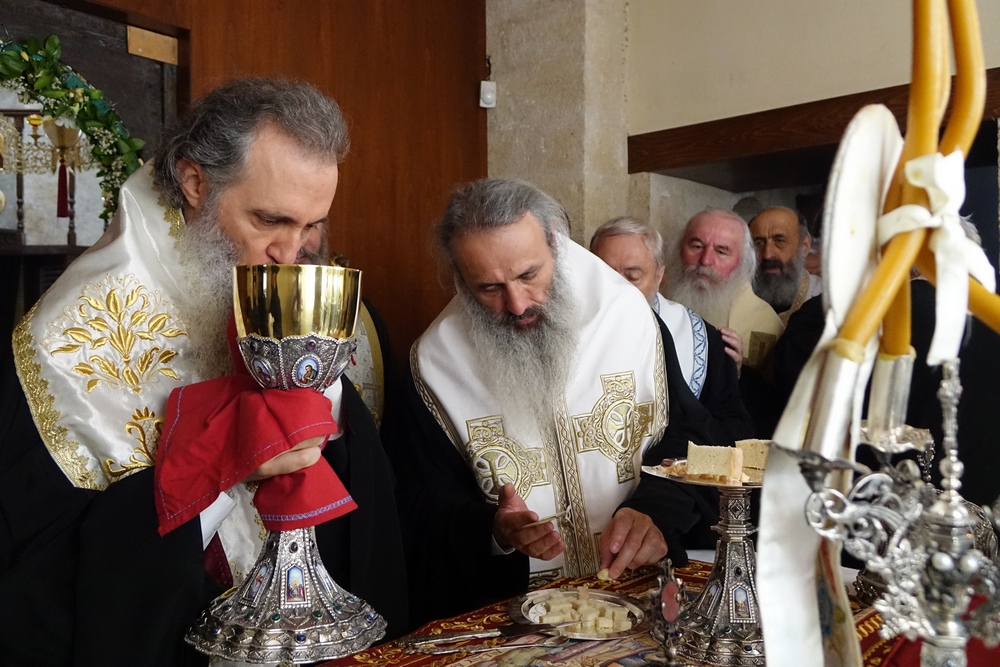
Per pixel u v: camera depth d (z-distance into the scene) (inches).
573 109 171.8
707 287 146.3
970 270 26.4
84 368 55.6
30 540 52.1
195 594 50.6
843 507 24.7
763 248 167.6
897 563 25.6
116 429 55.3
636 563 63.0
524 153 179.3
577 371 88.5
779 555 27.5
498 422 86.8
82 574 49.1
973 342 90.8
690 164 172.1
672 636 40.1
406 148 166.7
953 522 26.3
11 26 108.6
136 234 59.1
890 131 26.7
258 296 43.4
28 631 49.7
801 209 198.7
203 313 58.8
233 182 55.6
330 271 43.8
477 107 183.0
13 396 54.5
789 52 158.4
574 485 85.6
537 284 84.6
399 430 94.6
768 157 164.7
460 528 78.0
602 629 52.4
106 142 112.7
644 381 90.3
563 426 86.0
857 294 26.1
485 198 83.8
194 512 47.5
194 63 128.7
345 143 59.8
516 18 180.1
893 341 27.7
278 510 45.5
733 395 110.6
